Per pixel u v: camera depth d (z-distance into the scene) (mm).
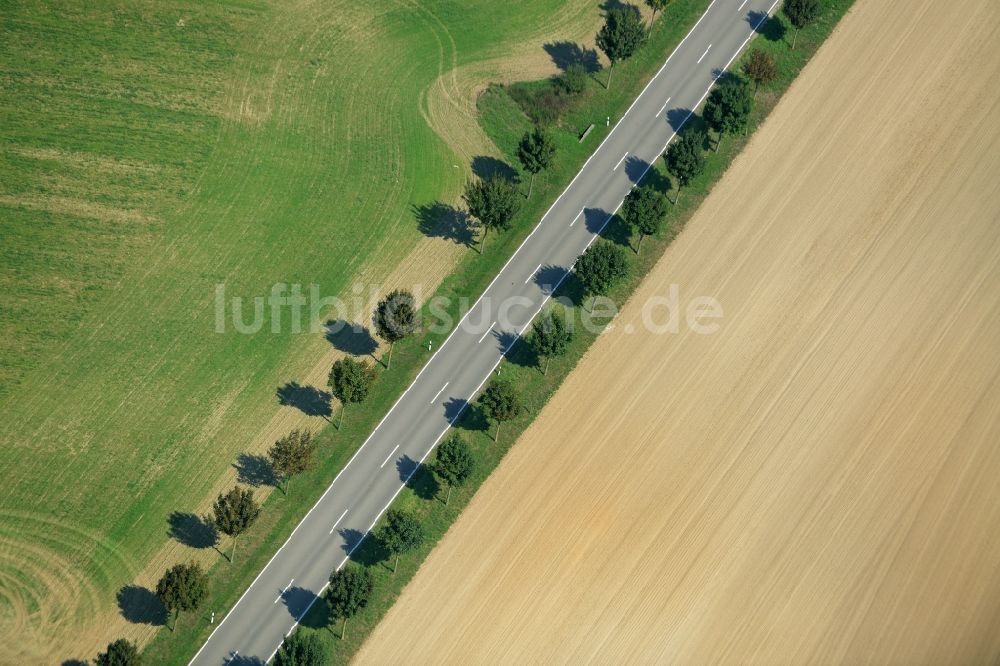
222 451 88750
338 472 88250
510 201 95062
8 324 92312
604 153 103312
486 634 82125
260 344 93375
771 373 92812
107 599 82562
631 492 87750
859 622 83188
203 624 82062
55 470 86875
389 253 98062
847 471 88875
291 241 98188
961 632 82938
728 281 96875
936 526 86875
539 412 90938
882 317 95375
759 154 102875
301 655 77188
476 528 86188
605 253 92688
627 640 82375
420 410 91125
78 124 102750
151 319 93812
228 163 101812
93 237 97250
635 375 92625
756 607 83688
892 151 102750
